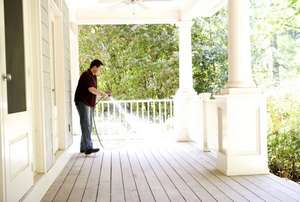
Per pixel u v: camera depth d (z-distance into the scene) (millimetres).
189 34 8195
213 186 4152
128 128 9062
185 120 8180
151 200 3650
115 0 7555
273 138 7023
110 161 5902
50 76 4938
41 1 4398
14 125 3066
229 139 4676
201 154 6410
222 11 12672
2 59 2773
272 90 8008
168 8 8258
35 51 4223
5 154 2768
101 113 9430
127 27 12961
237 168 4684
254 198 3639
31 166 3602
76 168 5387
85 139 6473
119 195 3871
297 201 3525
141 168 5289
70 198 3814
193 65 12531
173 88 12812
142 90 12891
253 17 11320
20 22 3488
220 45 12625
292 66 10656
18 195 3102
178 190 4016
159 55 12930
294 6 10453
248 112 4695
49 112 4727
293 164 6762
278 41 10938
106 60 12984
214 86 12359
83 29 13062
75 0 7469
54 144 5414
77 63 8258
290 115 7293
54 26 5930
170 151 6816
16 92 3244
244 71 4793
